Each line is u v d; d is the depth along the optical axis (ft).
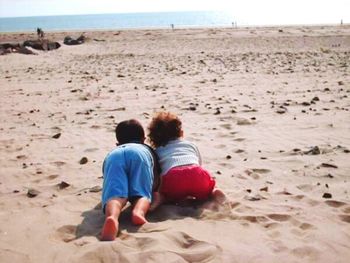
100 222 6.01
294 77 22.39
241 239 5.33
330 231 5.54
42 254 5.14
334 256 4.91
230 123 12.48
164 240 5.18
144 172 6.09
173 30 87.10
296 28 86.22
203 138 10.93
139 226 5.71
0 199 7.16
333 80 20.92
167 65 30.58
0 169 8.91
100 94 18.62
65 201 6.88
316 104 14.89
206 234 5.47
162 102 16.14
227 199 6.52
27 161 9.50
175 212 6.21
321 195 6.95
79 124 13.08
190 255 4.87
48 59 39.68
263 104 15.11
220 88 19.15
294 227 5.70
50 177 8.27
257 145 10.17
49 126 13.02
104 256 4.91
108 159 6.17
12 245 5.40
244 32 74.02
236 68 27.27
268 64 29.37
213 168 8.51
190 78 22.99
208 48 46.78
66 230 5.79
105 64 33.27
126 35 73.97
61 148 10.48
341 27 88.43
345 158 8.92
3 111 15.80
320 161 8.75
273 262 4.78
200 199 6.65
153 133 6.91
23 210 6.60
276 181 7.70
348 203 6.52
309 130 11.45
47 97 18.49
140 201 5.90
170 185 6.43
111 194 5.74
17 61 38.06
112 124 12.80
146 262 4.74
